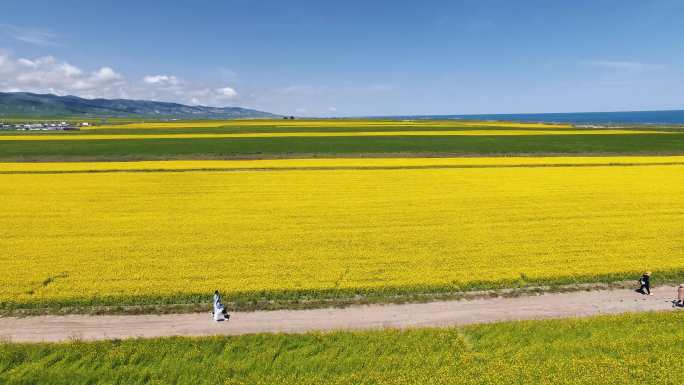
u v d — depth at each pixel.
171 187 41.75
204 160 60.91
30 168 52.22
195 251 24.20
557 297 19.31
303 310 18.19
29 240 26.14
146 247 24.84
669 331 16.09
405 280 20.28
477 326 16.36
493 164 54.78
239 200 36.47
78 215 31.88
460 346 15.11
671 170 50.38
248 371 14.01
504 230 27.91
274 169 51.97
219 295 18.31
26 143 83.62
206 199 36.84
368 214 31.88
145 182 44.19
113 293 18.94
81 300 18.42
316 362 14.30
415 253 23.86
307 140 87.81
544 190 39.69
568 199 36.19
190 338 15.56
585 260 22.66
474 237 26.50
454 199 36.41
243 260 22.88
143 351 14.80
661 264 22.06
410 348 15.08
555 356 14.49
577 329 16.27
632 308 18.45
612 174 47.91
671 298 19.25
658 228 28.17
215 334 16.41
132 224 29.53
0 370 13.99
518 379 13.34
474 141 83.62
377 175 47.78
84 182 44.12
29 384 13.50
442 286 19.73
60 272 21.28
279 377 13.57
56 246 25.03
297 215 31.66
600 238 26.23
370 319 17.53
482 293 19.59
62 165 54.88
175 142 84.94
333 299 19.08
